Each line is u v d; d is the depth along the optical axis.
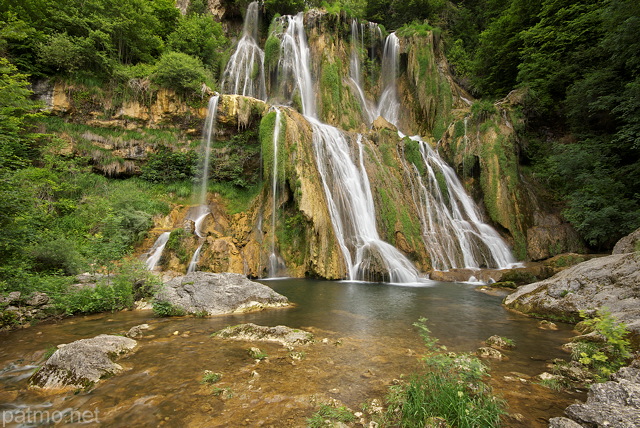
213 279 9.32
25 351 5.79
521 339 6.62
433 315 8.57
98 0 21.36
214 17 35.53
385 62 32.41
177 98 21.55
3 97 13.73
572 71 21.92
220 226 18.11
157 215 18.19
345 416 3.54
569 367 4.98
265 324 7.51
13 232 7.95
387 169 20.52
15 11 18.33
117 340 5.73
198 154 21.88
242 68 29.55
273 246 16.88
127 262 10.20
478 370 3.97
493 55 30.17
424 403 3.49
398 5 39.09
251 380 4.52
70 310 8.23
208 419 3.53
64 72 19.64
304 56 28.94
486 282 14.55
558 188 21.34
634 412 3.14
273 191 17.64
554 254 18.08
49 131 18.67
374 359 5.34
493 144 21.12
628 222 14.92
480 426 3.19
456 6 41.88
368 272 15.05
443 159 23.53
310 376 4.66
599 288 8.10
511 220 19.36
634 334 5.43
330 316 8.32
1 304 7.43
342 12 30.08
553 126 24.47
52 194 16.25
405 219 18.34
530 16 26.59
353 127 27.19
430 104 28.89
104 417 3.59
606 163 17.33
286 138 17.94
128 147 20.69
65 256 10.76
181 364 5.11
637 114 15.10
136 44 24.41
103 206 16.20
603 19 18.09
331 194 17.67
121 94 20.83
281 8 35.03
